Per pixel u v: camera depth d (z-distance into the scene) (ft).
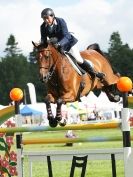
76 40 42.52
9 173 38.32
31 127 35.27
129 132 31.91
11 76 505.66
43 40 39.52
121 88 31.63
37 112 206.39
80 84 42.09
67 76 40.06
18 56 531.50
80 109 187.01
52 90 40.50
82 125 33.81
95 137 34.17
